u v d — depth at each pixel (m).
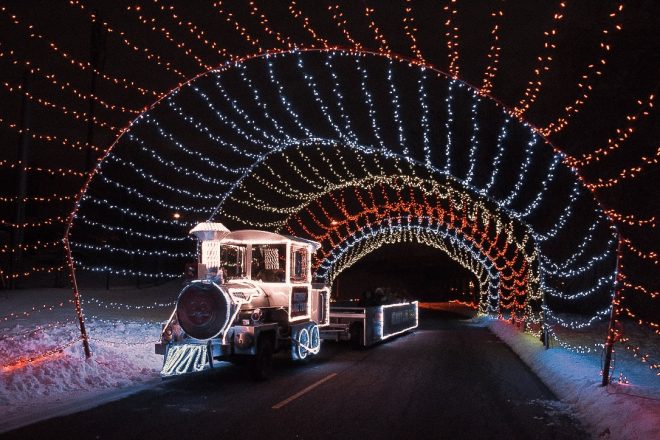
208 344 10.87
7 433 7.08
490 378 12.31
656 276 20.02
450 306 45.50
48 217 34.75
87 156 22.70
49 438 6.91
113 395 9.62
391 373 12.79
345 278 53.75
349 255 33.28
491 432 7.69
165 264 38.25
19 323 17.80
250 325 11.23
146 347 14.14
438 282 57.19
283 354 15.82
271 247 13.63
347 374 12.53
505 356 16.45
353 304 22.08
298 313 13.73
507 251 31.95
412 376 12.41
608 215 10.70
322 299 15.75
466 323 31.11
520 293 24.94
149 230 36.69
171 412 8.43
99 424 7.62
